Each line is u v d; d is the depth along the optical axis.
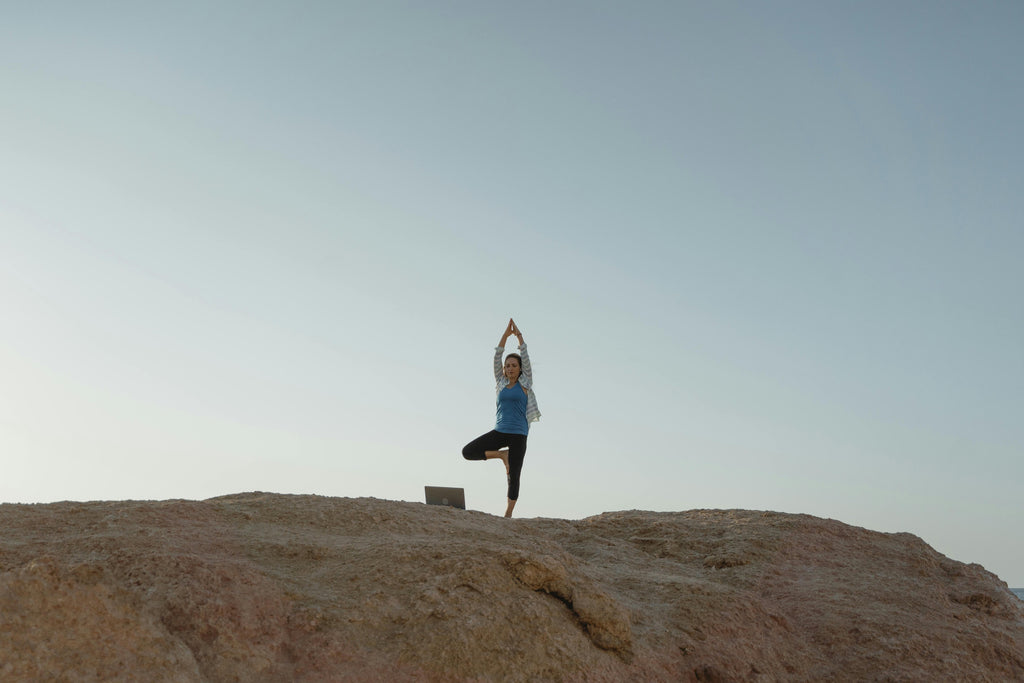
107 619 4.43
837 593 7.57
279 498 7.23
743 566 7.97
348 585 5.52
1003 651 7.20
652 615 6.44
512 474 10.00
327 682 4.61
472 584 5.61
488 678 4.96
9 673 3.98
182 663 4.37
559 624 5.64
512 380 10.30
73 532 5.85
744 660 6.12
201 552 5.61
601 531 9.20
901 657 6.57
